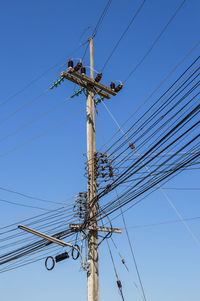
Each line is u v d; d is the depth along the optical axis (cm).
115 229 1409
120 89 1766
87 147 1585
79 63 1686
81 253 1365
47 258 1372
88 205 1441
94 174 1497
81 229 1418
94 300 1304
